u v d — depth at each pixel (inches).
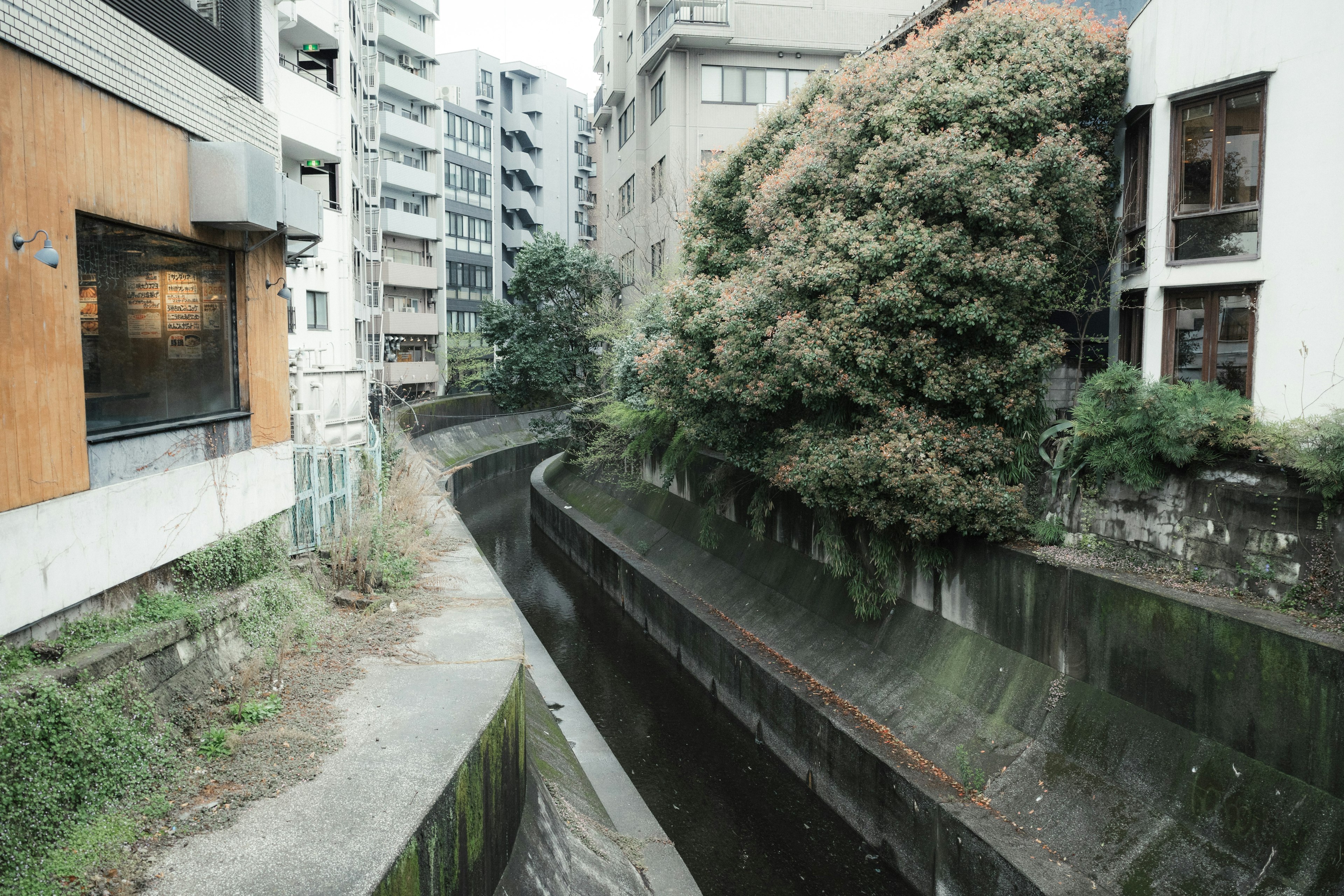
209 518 315.0
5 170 205.8
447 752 249.9
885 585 477.7
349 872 189.3
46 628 224.5
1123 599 335.9
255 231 347.3
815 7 1020.5
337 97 897.5
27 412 213.5
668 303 633.0
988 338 408.5
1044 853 313.1
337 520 461.1
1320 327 339.9
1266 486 310.5
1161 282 402.3
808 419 487.2
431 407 1352.1
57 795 191.2
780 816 435.2
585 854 331.3
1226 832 282.2
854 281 409.4
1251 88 364.5
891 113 419.8
